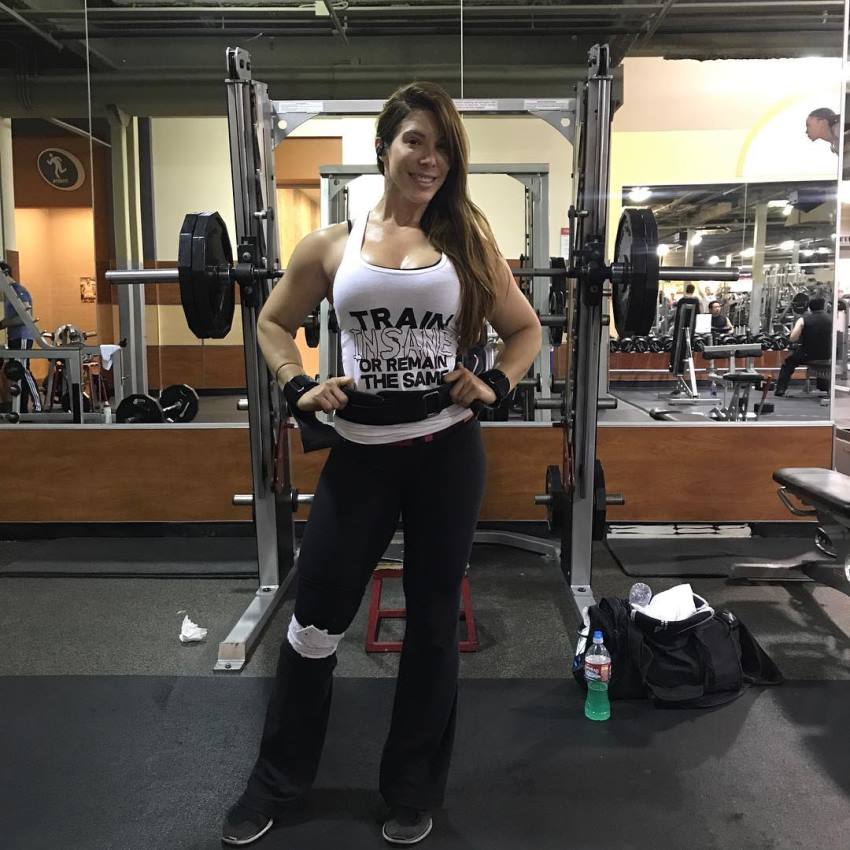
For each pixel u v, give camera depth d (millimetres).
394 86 4270
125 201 5207
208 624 2535
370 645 2309
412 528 1392
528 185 3893
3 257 5625
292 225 5676
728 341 5145
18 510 3439
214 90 4586
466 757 1731
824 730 1840
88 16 4367
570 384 2637
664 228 5309
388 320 1293
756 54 3906
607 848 1430
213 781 1649
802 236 4012
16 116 4969
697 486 3379
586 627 2109
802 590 2783
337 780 1646
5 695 2035
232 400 5301
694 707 1952
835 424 3330
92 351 4641
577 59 4117
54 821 1515
